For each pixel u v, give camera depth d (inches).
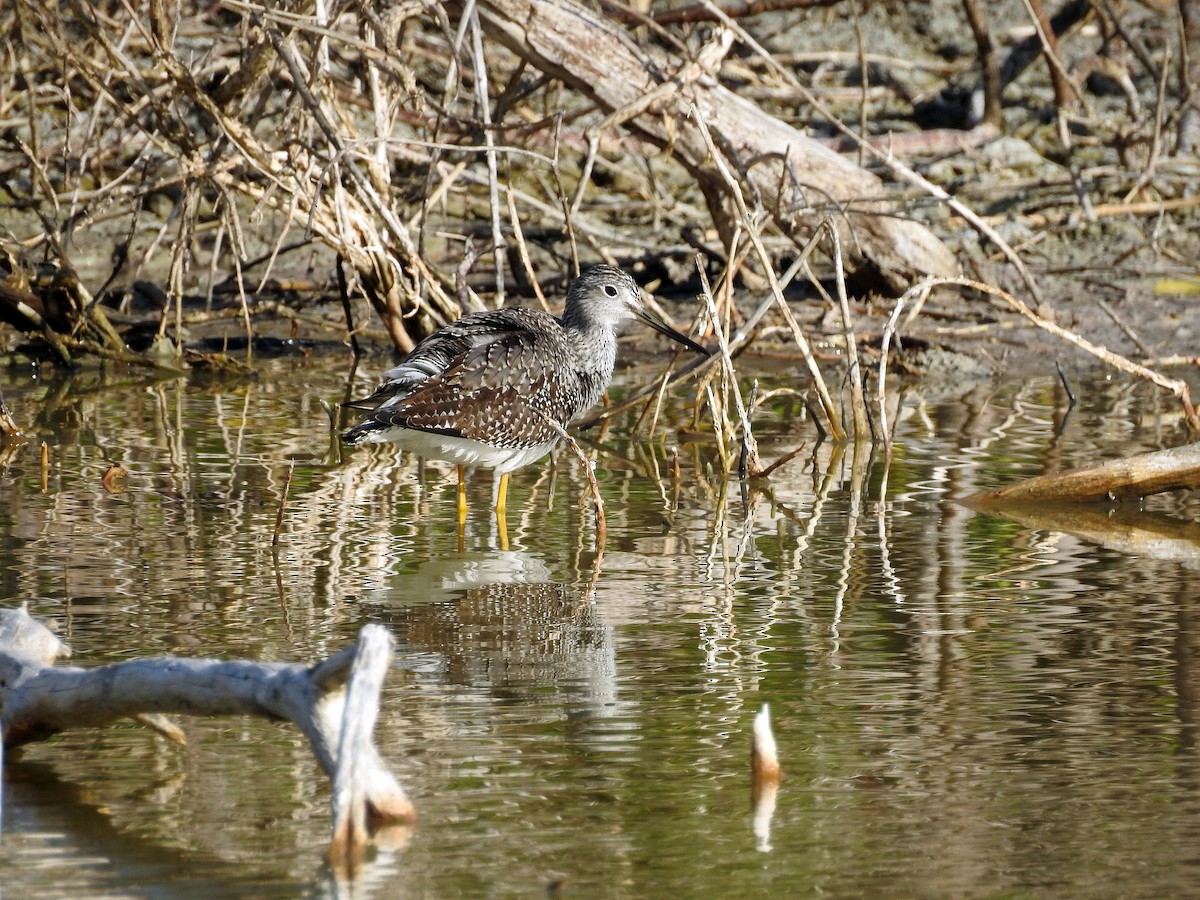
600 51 605.3
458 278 597.3
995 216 781.9
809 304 706.8
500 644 333.7
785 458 478.6
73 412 564.7
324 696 244.8
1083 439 522.0
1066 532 425.1
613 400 592.7
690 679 313.9
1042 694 305.6
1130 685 310.0
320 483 475.2
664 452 522.3
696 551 406.9
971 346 656.4
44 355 667.4
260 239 734.5
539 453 458.0
